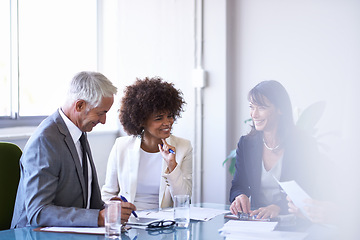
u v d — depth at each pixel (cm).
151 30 420
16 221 192
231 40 392
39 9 379
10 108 352
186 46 403
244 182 238
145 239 159
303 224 181
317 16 354
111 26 440
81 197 200
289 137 228
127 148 252
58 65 400
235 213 204
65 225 175
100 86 197
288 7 366
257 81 382
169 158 238
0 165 209
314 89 355
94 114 200
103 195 252
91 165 212
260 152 234
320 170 216
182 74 406
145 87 248
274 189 230
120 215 164
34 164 186
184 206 179
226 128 389
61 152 191
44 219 177
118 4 436
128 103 248
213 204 235
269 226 175
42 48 382
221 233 167
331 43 348
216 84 391
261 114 230
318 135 335
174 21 408
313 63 356
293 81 364
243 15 387
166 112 244
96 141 409
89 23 435
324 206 172
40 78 381
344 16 344
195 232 170
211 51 392
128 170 247
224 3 384
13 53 350
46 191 182
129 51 432
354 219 174
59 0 399
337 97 343
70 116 202
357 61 338
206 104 396
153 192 248
